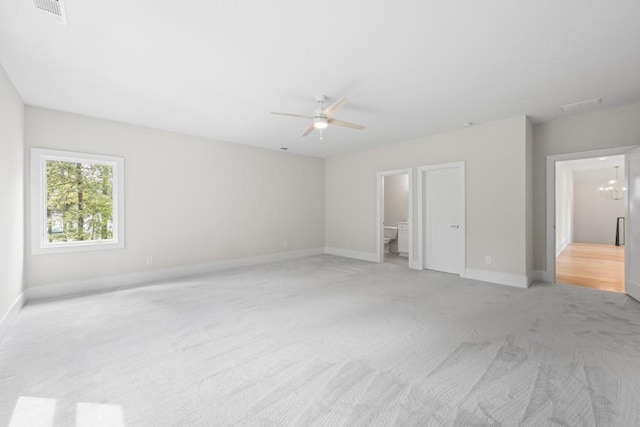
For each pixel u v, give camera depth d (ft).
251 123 14.48
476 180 14.99
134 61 8.58
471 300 11.64
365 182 20.95
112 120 13.93
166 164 15.72
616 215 30.50
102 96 11.10
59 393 5.79
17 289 10.41
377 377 6.31
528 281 13.67
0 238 8.60
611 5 6.23
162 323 9.37
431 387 5.93
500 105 12.19
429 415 5.11
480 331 8.65
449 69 9.11
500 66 8.93
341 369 6.64
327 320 9.60
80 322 9.45
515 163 13.62
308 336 8.39
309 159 23.08
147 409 5.33
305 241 22.77
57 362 6.98
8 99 9.42
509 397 5.58
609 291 12.78
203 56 8.32
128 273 14.43
